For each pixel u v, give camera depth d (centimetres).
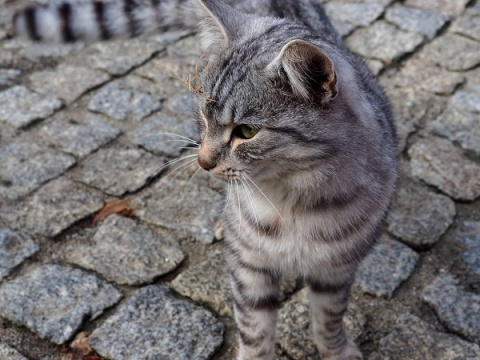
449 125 102
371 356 80
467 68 111
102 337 80
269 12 88
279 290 84
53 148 98
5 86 106
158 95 106
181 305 83
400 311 83
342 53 73
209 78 70
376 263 87
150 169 97
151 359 79
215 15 72
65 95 105
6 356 79
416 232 90
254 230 73
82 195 93
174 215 92
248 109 67
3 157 97
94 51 113
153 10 95
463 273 86
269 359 78
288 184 70
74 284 84
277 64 66
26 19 98
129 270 86
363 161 71
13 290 83
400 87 108
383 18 118
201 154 70
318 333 79
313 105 67
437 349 80
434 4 121
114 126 102
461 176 96
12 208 91
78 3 97
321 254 74
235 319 79
